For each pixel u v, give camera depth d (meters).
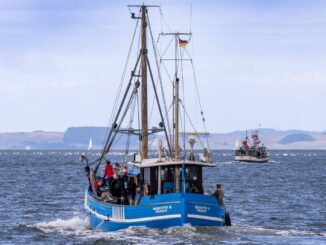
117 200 111.06
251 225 125.75
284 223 130.62
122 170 115.19
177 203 99.06
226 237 100.38
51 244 100.44
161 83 119.00
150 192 103.88
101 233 108.06
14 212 148.62
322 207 164.25
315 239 103.19
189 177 103.94
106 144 125.94
